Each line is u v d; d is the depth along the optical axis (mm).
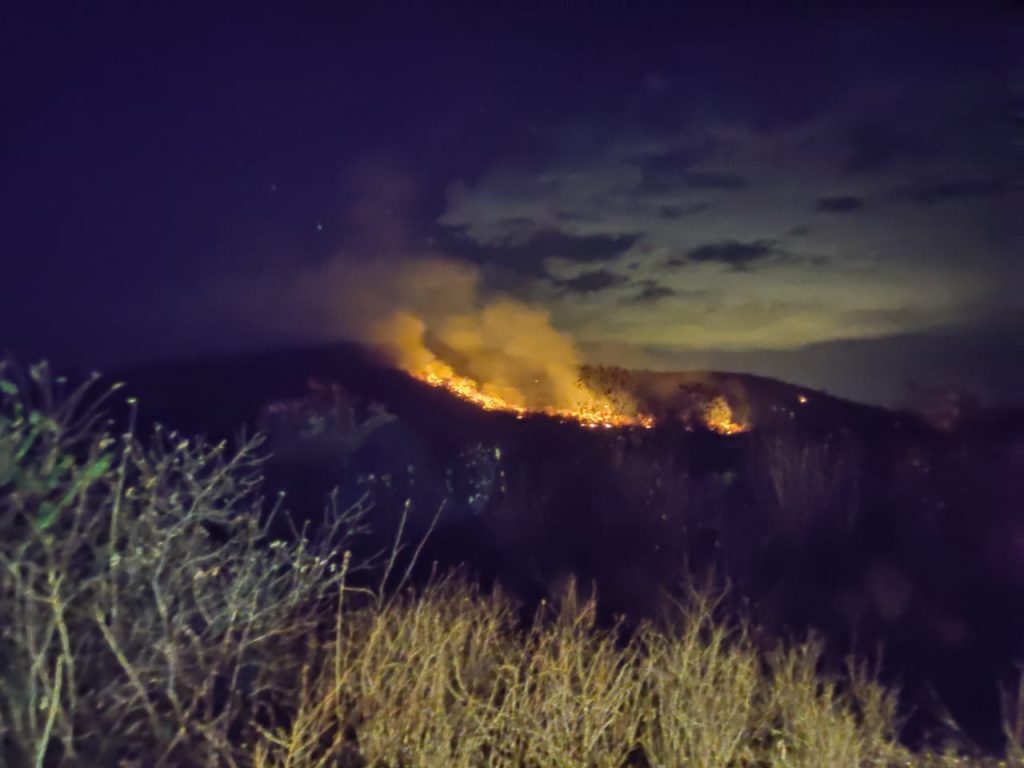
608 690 4641
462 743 4258
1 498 4141
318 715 4387
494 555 6980
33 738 3662
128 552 4215
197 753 4016
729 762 4398
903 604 6504
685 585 6387
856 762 4262
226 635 4312
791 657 5023
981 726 5176
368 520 6969
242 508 5590
